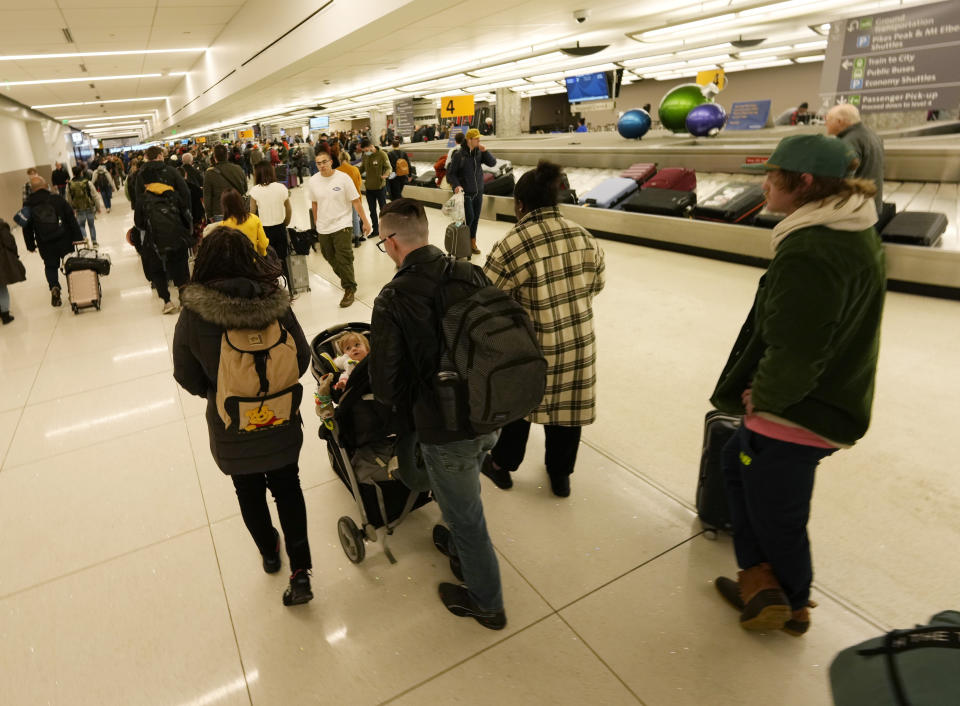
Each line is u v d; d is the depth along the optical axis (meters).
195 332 1.62
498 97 21.30
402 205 1.54
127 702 1.66
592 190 7.95
